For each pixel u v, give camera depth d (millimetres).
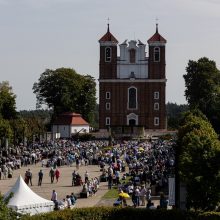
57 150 123125
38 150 123688
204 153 50156
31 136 156750
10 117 166625
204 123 83875
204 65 197000
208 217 45969
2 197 35875
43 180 88125
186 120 101750
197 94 195250
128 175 90688
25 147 132375
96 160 111812
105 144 147375
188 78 198875
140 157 110000
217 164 49906
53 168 91625
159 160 98500
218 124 143250
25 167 107000
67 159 110062
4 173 90125
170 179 54188
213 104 152250
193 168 50156
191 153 50812
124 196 62500
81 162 111375
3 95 166500
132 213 47750
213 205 49906
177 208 50250
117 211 47812
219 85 198000
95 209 47719
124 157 112438
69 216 46188
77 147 131250
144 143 149000
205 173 50000
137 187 67250
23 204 51531
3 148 128875
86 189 71625
